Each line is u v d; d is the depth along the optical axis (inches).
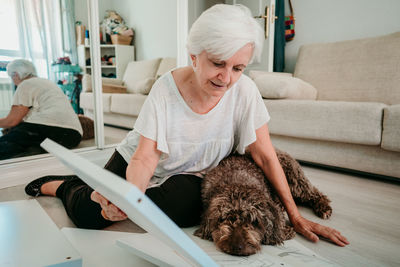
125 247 34.3
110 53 201.2
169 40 180.1
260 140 45.9
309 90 107.4
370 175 80.1
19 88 86.3
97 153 87.8
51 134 92.5
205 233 39.0
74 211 44.3
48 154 78.6
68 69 130.7
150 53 194.7
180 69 41.9
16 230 34.2
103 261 35.2
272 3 131.3
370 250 41.1
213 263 23.9
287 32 143.1
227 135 44.8
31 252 29.2
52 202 57.2
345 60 108.5
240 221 35.8
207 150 45.3
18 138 86.2
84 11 145.2
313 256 35.8
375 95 98.2
